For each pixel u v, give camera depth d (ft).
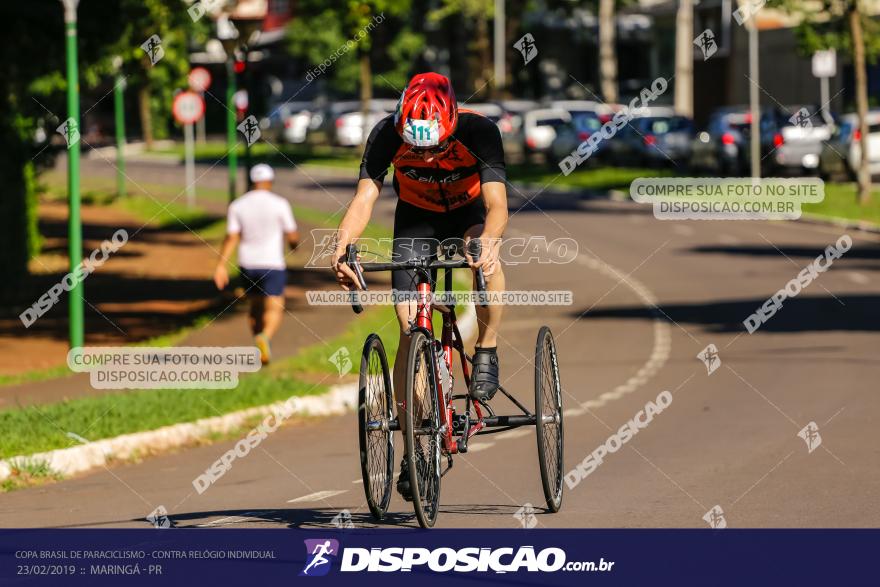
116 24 176.04
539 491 71.97
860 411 97.45
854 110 384.47
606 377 120.37
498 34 484.74
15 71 172.65
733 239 247.50
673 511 65.57
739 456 81.20
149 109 579.89
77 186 127.65
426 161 60.18
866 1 325.42
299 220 284.41
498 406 102.58
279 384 111.34
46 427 90.33
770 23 453.17
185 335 146.82
